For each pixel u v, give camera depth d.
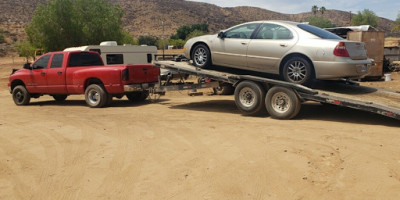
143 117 9.16
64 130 7.75
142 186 4.55
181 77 11.07
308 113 9.09
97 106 11.59
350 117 8.47
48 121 8.95
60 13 31.05
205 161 5.38
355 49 7.95
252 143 6.20
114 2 182.25
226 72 9.91
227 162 5.29
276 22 8.70
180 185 4.54
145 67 12.12
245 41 8.94
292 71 8.23
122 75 11.30
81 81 11.95
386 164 4.99
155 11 177.25
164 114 9.53
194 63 10.09
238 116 8.89
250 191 4.30
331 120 8.10
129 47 20.16
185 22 171.38
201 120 8.45
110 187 4.56
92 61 12.88
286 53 8.23
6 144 6.70
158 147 6.21
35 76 12.90
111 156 5.79
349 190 4.23
